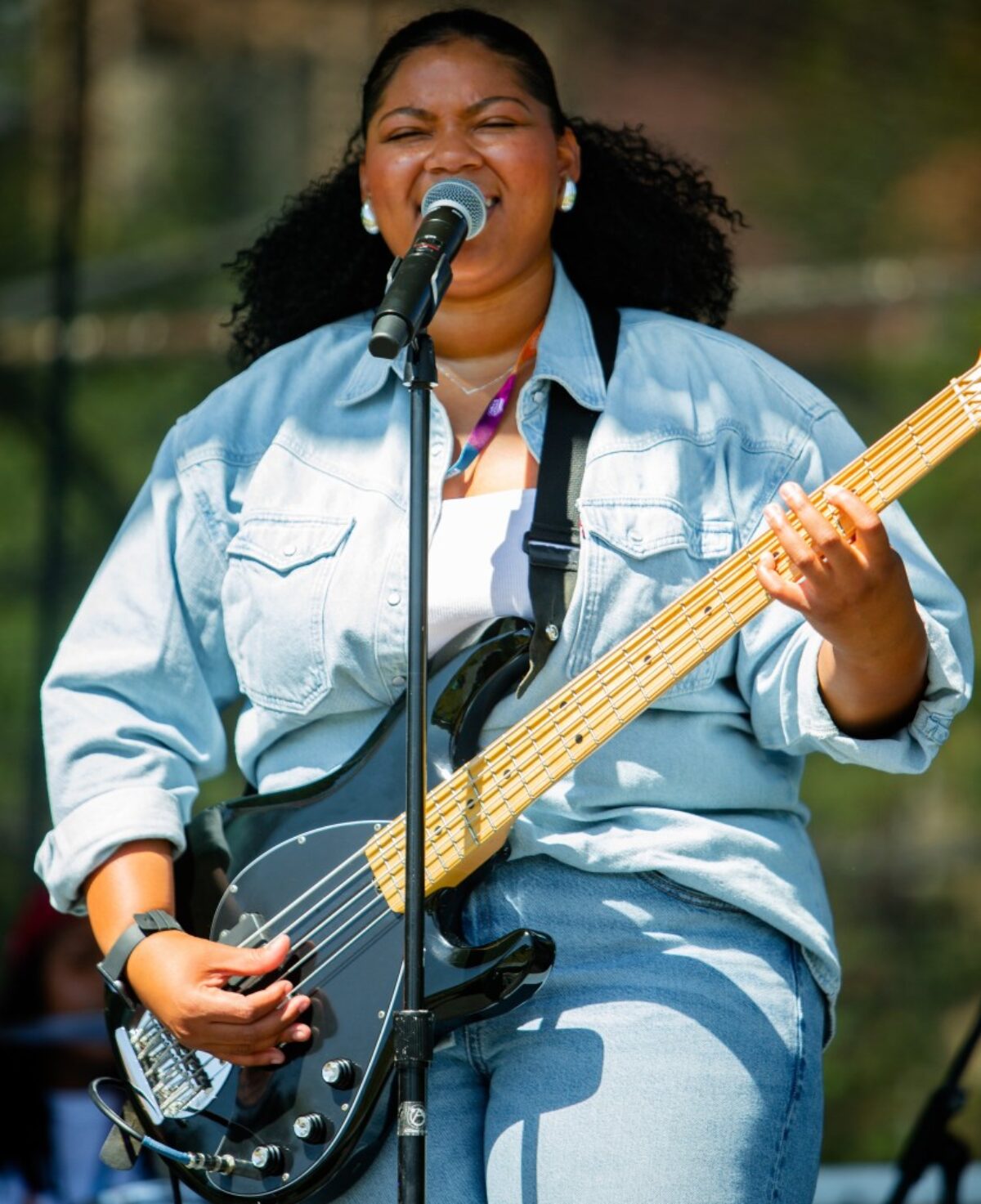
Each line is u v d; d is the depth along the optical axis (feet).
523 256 24.44
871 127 97.50
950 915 81.00
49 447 69.31
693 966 21.93
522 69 25.07
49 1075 38.40
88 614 25.64
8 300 86.33
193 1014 22.31
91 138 100.37
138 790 24.48
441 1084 22.47
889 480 21.67
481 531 23.53
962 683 21.39
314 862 23.30
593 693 22.12
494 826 22.12
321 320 28.35
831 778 84.38
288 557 24.14
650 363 24.44
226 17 104.06
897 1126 77.97
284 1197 22.47
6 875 79.51
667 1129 21.12
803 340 95.66
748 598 21.89
